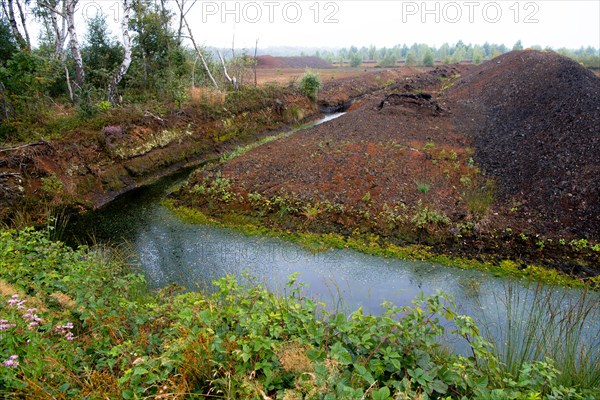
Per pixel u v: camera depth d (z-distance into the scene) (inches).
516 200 293.9
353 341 100.6
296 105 664.4
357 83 997.2
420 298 114.2
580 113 417.1
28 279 158.6
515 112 524.4
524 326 183.6
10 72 337.7
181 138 443.5
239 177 350.9
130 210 324.8
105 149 366.6
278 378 93.9
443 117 565.0
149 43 538.0
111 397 92.8
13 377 89.7
